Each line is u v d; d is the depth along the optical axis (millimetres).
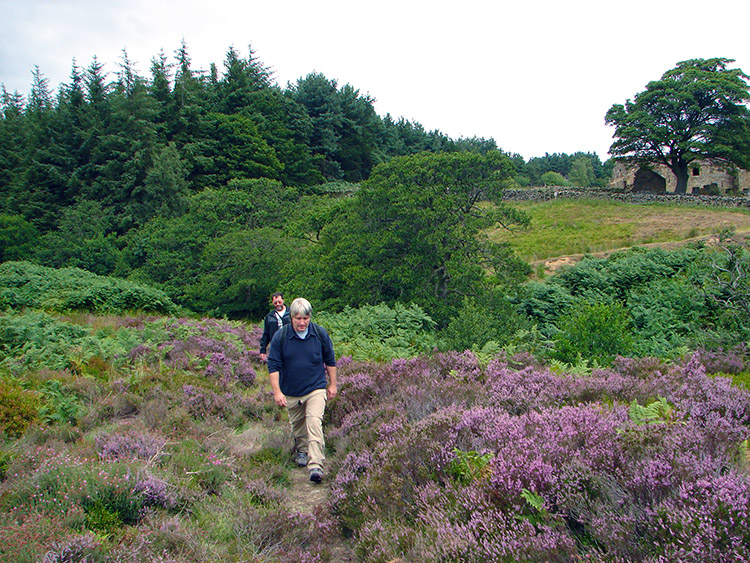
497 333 12711
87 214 41969
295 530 4215
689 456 3832
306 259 23547
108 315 19672
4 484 4688
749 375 8828
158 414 6852
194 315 26859
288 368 5664
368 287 19359
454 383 6797
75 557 3367
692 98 44375
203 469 5148
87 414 6957
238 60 67688
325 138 68875
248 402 7832
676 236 31547
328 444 6309
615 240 32188
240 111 60312
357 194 21469
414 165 19734
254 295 28703
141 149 45438
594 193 48312
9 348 10680
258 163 54688
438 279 18938
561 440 4355
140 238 36688
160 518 4219
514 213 19203
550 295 19906
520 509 3617
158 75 56344
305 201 36281
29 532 3449
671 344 13812
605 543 3160
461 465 4484
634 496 3551
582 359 9914
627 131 47188
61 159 50594
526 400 5996
